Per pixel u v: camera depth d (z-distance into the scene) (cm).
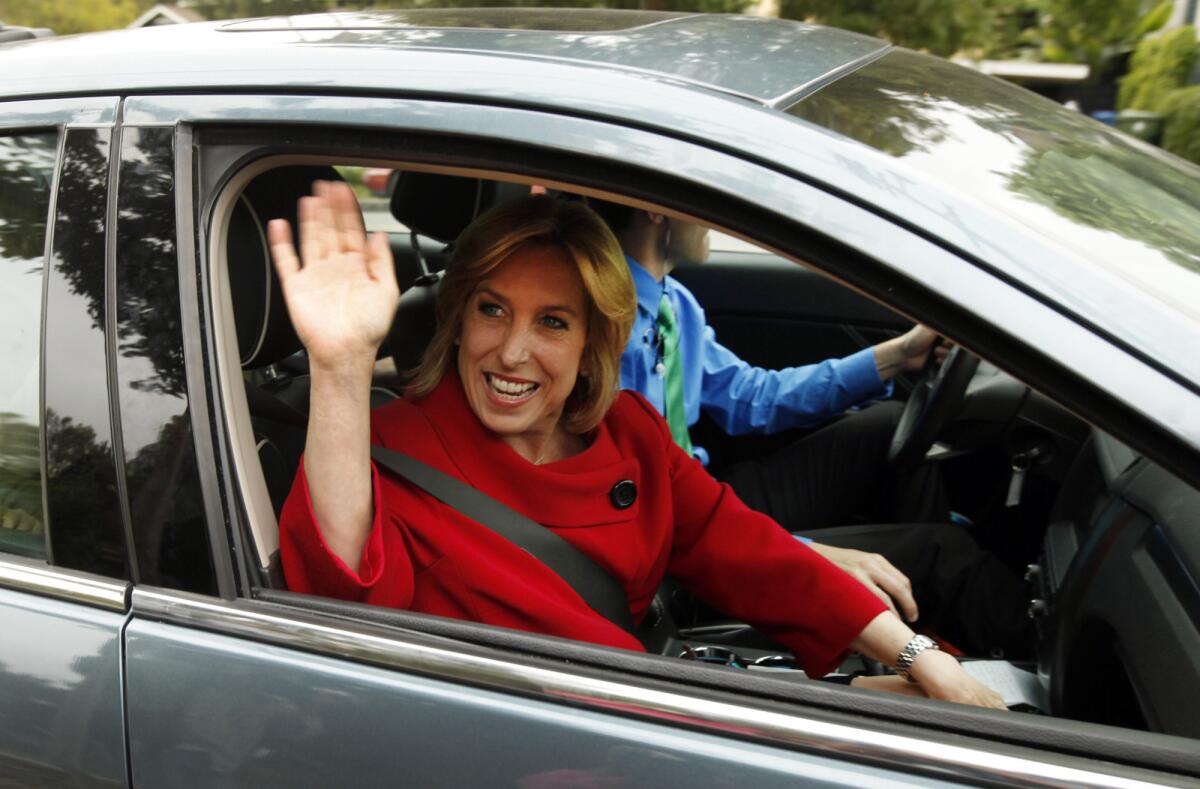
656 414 188
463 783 115
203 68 132
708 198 116
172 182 128
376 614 125
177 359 126
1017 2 750
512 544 158
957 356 247
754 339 361
